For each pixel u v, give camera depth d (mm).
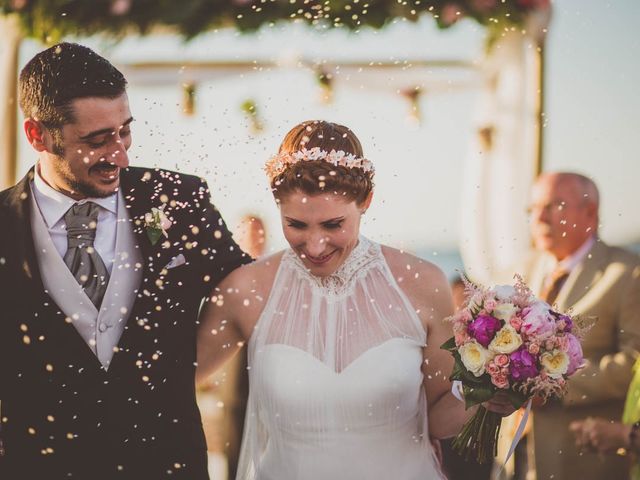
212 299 2770
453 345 2533
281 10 4734
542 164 5590
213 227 2783
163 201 2717
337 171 2475
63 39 4840
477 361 2439
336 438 2615
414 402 2668
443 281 2746
